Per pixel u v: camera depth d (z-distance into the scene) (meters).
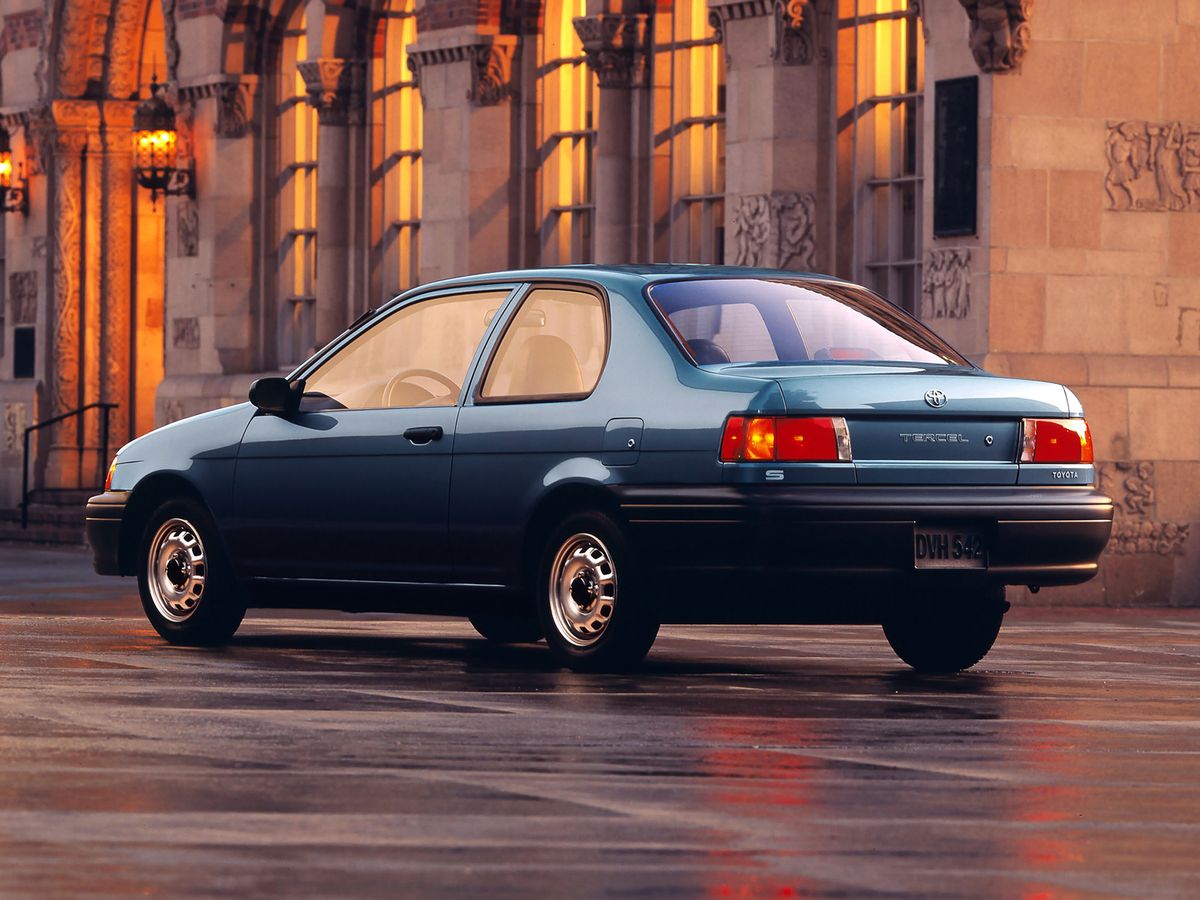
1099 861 7.20
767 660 15.12
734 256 27.23
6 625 17.20
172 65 37.00
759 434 12.85
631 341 13.48
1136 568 24.42
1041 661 15.57
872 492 12.99
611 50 29.22
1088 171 24.31
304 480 14.77
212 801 8.06
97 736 9.82
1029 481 13.55
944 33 24.42
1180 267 24.64
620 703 11.59
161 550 15.54
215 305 36.38
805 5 26.55
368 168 34.12
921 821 7.88
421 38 31.94
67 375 40.12
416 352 14.65
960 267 24.30
